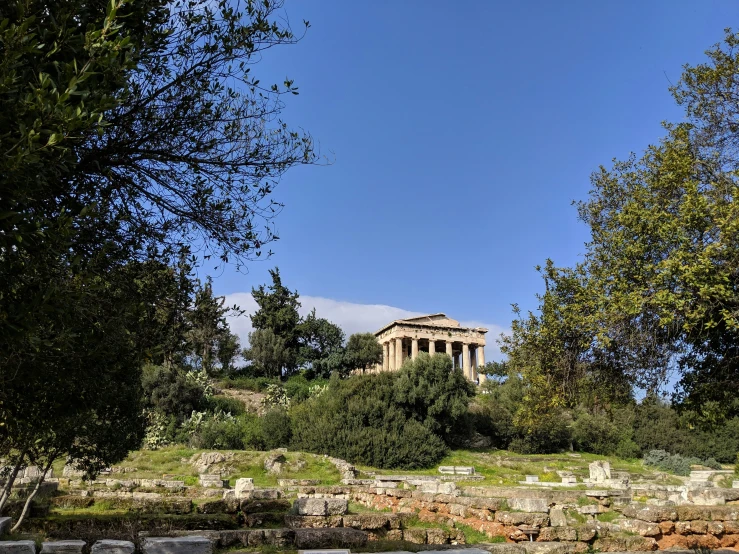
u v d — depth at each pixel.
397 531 12.77
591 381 13.39
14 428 7.21
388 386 49.75
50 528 13.38
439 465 44.09
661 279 10.66
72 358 6.06
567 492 17.11
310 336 77.75
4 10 5.30
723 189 11.68
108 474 29.62
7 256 4.91
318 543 10.20
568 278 13.52
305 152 8.60
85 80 5.35
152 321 7.82
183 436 45.44
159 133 7.58
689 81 13.41
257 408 58.50
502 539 13.23
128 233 7.66
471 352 91.81
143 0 6.68
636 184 14.16
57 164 5.15
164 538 8.02
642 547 12.24
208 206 8.03
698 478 35.44
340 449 43.53
